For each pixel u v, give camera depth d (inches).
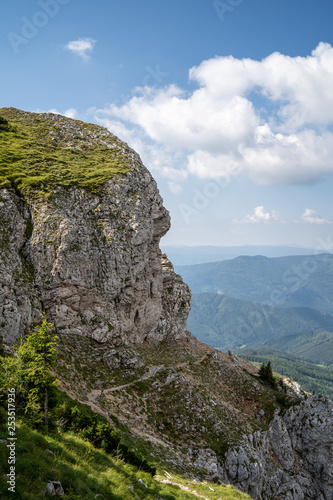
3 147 4060.0
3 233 2987.2
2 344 2333.9
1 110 5551.2
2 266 2694.4
